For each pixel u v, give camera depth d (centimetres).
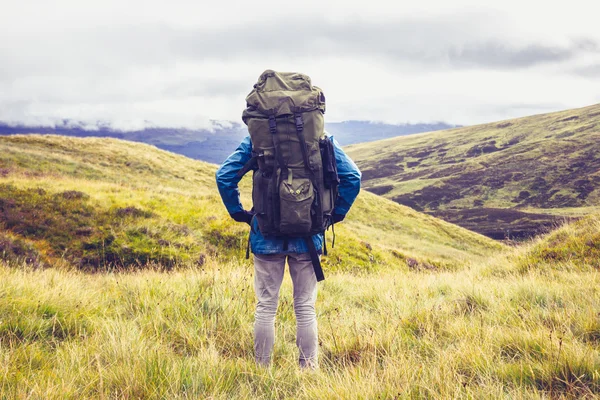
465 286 620
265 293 337
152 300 491
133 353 310
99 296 543
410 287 682
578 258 1090
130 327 375
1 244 1605
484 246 5659
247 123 311
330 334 407
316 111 304
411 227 5512
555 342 321
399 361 303
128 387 258
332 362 338
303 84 312
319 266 311
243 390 270
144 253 1755
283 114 295
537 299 527
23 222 1838
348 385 259
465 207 17188
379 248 2703
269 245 319
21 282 516
